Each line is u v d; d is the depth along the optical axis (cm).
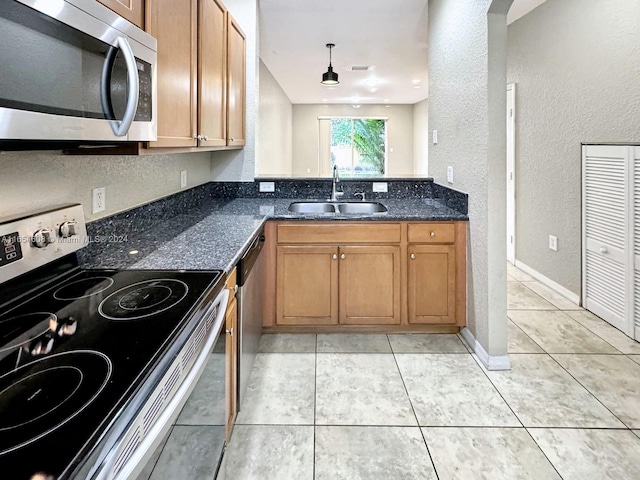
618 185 279
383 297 268
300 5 343
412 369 229
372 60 532
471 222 252
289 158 944
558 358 240
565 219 342
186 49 178
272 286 268
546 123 365
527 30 389
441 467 155
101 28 102
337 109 1012
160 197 226
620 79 274
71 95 92
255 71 320
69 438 56
